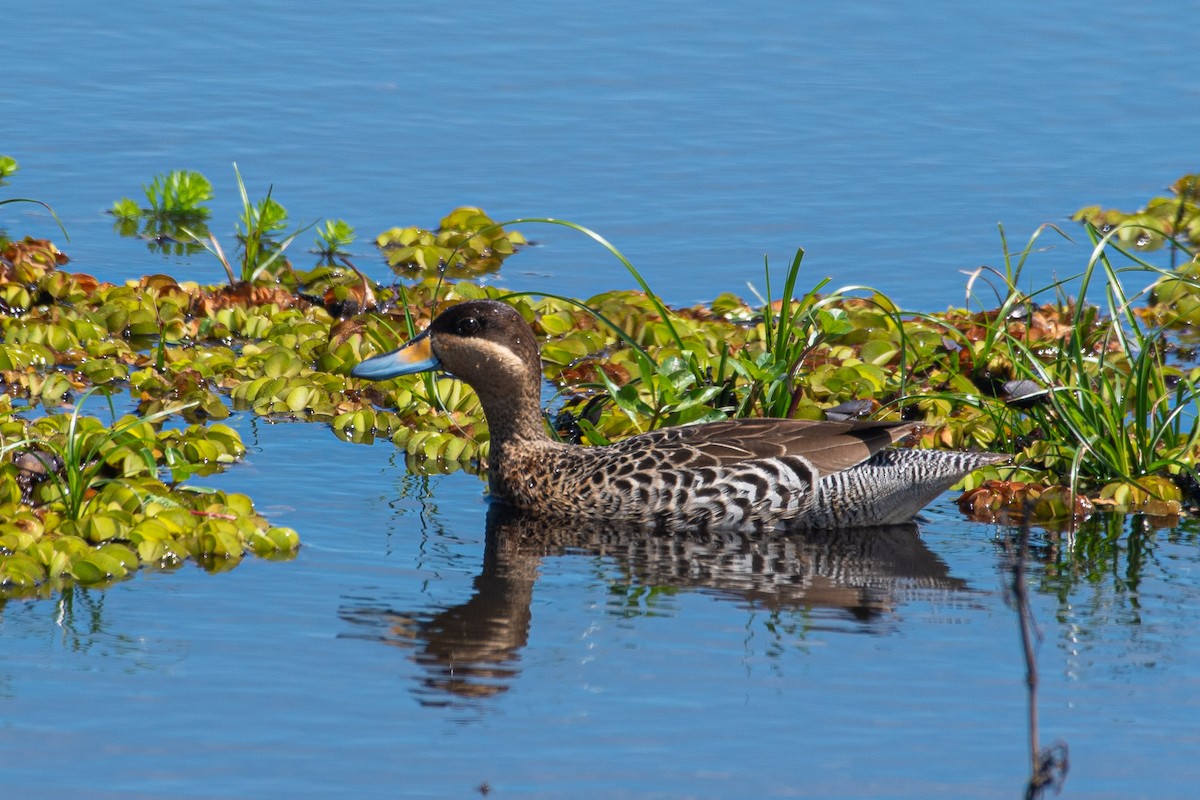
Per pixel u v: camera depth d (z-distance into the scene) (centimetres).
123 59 2848
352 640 1113
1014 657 1107
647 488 1355
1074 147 2542
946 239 2184
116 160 2419
